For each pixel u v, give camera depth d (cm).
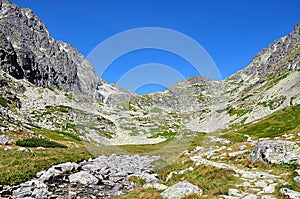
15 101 11162
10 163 2830
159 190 1927
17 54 16838
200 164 2562
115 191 2227
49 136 7388
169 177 2514
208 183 1978
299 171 1831
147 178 2609
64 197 2012
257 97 17725
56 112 11956
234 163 2636
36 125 9038
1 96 10619
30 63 17400
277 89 16988
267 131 7619
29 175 2523
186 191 1677
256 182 1853
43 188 2142
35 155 3506
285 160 2209
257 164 2366
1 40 15775
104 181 2559
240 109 16762
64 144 5788
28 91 14525
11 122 7444
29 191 2041
